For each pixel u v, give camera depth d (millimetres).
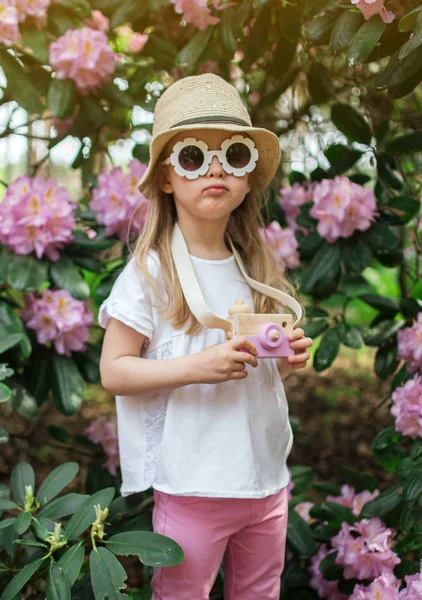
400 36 1496
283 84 2154
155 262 1294
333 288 2014
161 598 1306
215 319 1229
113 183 1839
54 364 1835
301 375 4223
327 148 2084
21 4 1730
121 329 1271
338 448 3105
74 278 1782
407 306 2023
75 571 1150
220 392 1259
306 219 2023
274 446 1325
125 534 1246
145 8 1786
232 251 1438
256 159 1266
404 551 1638
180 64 1796
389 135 2320
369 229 1927
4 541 1375
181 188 1266
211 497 1246
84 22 1947
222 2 1731
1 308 1749
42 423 2691
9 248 1800
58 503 1374
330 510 1753
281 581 1737
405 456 1771
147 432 1301
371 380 4098
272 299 1414
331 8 1516
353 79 2121
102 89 1902
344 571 1604
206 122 1236
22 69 1818
